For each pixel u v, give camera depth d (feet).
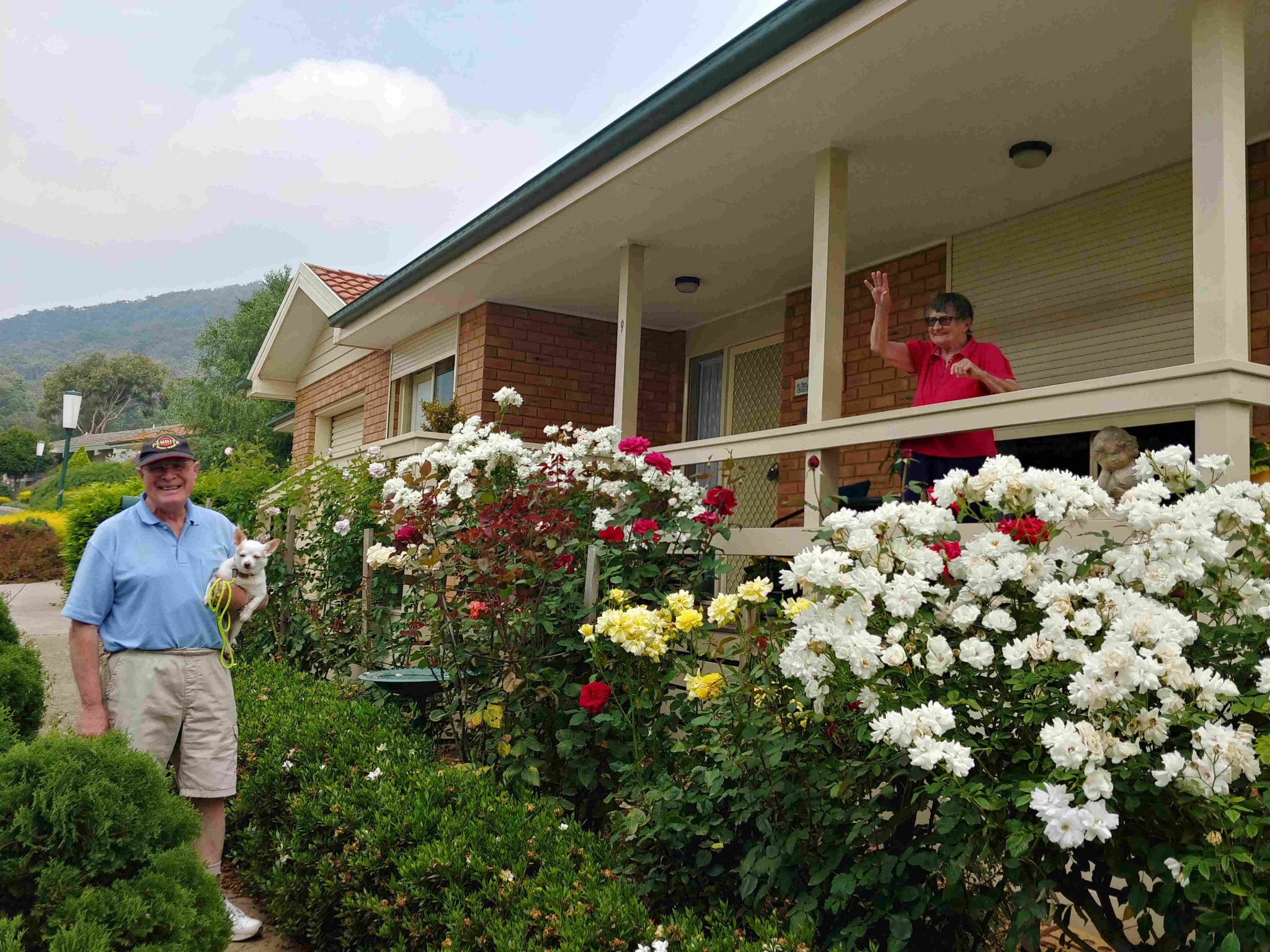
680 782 9.42
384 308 30.01
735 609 9.49
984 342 20.13
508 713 12.50
